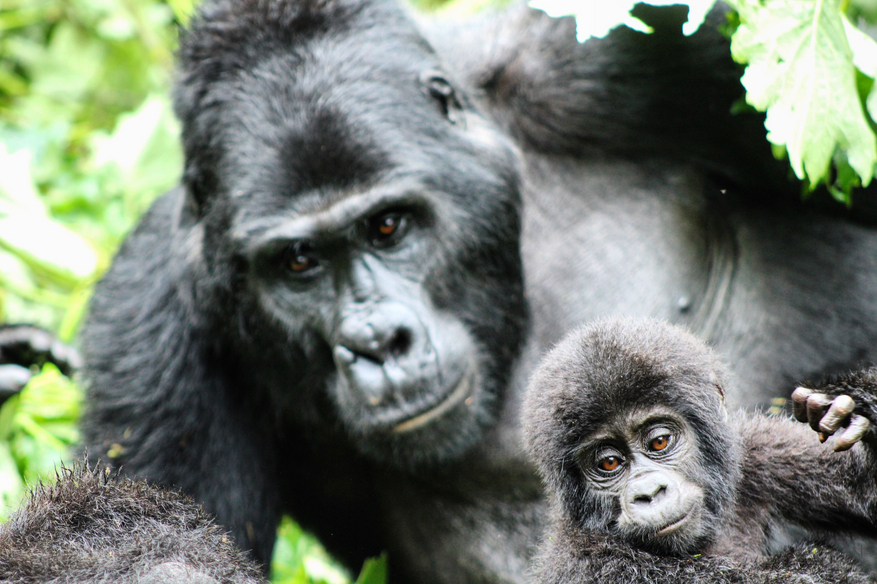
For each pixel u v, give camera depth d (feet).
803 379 32.50
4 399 38.58
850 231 33.22
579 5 27.63
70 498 28.14
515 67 33.76
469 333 30.01
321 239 28.25
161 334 32.07
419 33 31.60
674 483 25.76
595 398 26.12
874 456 26.50
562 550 26.96
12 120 62.28
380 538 33.99
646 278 32.81
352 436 29.68
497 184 30.58
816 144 27.89
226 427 32.01
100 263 51.62
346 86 28.84
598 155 33.68
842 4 30.48
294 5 30.01
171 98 31.78
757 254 33.35
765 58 27.91
